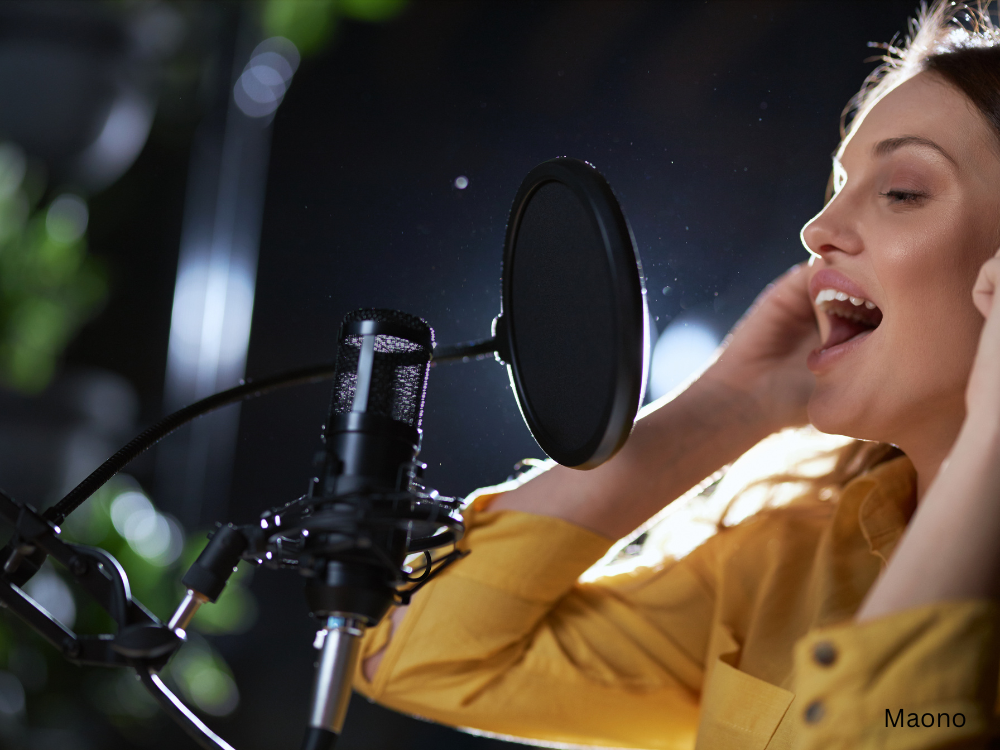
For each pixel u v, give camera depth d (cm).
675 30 174
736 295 154
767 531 102
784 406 100
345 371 66
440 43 211
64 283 272
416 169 191
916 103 79
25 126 276
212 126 319
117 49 275
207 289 332
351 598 62
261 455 313
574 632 103
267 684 326
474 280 139
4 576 67
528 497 102
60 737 243
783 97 165
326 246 242
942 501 55
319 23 268
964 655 52
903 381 77
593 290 65
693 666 101
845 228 81
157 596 247
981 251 74
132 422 321
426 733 318
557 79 179
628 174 161
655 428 100
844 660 54
